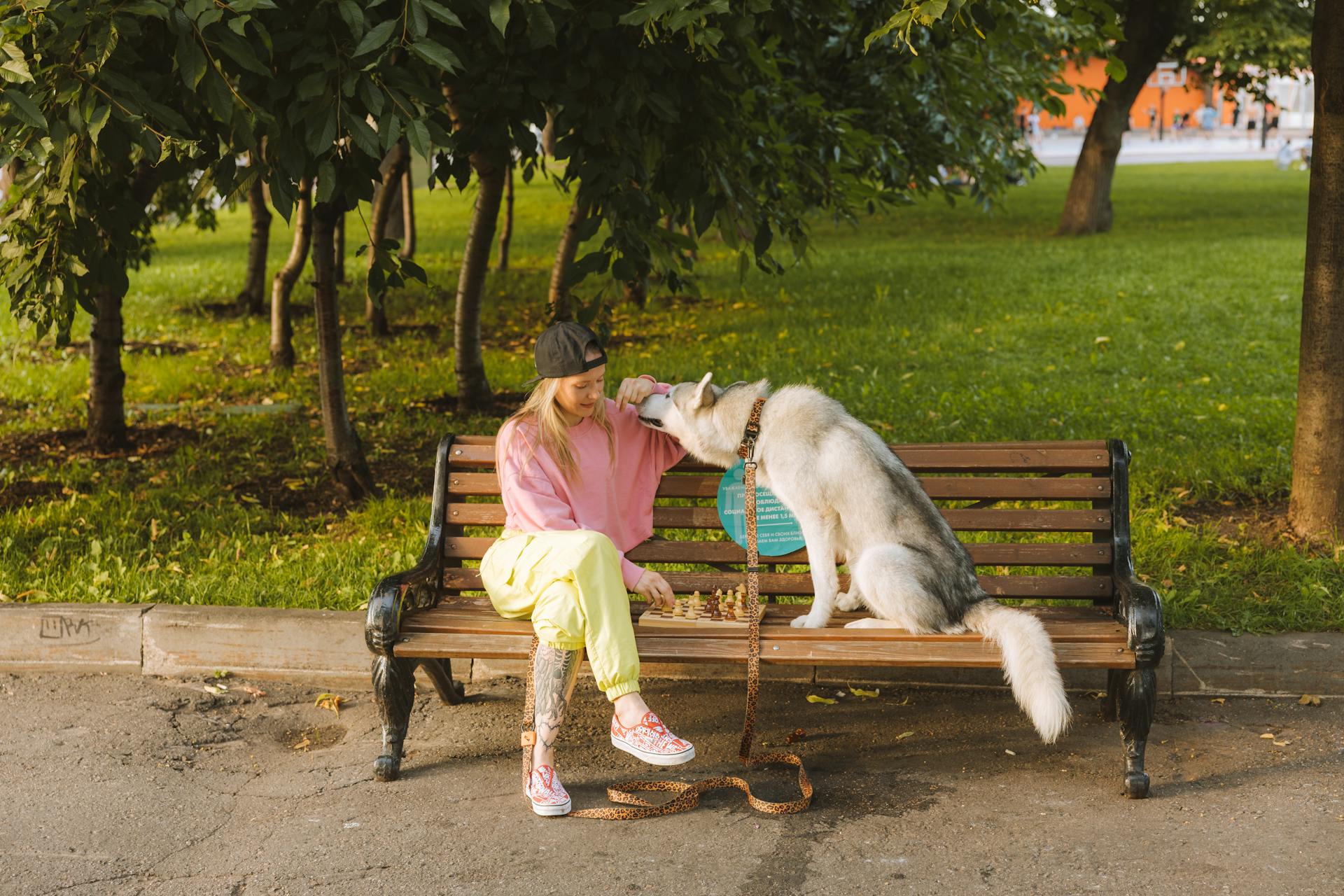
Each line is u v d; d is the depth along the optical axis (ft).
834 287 48.96
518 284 53.42
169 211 42.98
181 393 32.12
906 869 10.25
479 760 12.90
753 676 11.80
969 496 13.55
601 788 12.19
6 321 43.37
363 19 13.41
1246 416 25.85
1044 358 33.88
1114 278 48.52
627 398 13.55
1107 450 13.34
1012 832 10.85
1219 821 10.96
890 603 12.00
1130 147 187.62
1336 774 11.92
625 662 11.50
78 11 12.14
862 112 27.76
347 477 22.17
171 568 17.89
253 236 46.75
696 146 17.75
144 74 14.11
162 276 58.54
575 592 11.60
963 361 33.37
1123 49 66.80
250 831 11.30
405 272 17.15
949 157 32.76
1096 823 10.98
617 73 16.21
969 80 30.14
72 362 35.88
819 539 12.73
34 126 12.33
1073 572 16.69
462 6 15.21
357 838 11.10
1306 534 18.15
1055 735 11.12
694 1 13.88
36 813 11.66
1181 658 14.05
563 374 12.17
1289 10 73.10
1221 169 123.13
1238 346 34.63
